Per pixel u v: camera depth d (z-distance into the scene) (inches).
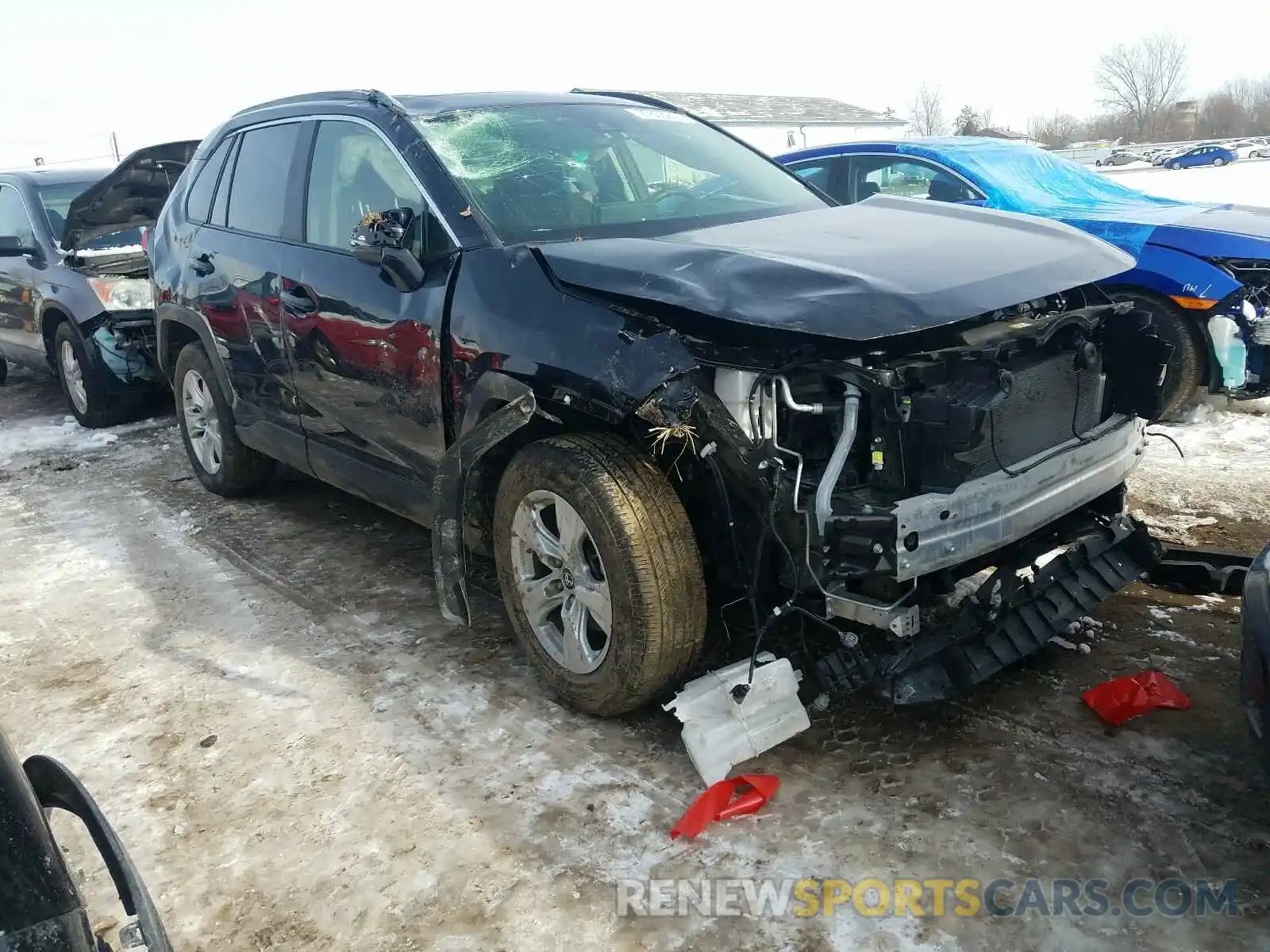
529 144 145.9
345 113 155.0
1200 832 94.2
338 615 153.9
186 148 256.5
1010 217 134.0
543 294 115.2
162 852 102.3
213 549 185.5
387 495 149.4
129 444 267.3
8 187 319.3
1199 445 208.7
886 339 100.1
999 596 110.0
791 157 292.0
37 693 136.2
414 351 130.8
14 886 52.9
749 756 107.3
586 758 112.7
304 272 154.7
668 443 109.7
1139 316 119.4
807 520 99.0
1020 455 108.5
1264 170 1185.4
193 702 130.9
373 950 87.8
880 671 104.7
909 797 102.1
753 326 100.2
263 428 180.4
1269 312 209.3
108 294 271.1
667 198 147.3
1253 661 85.3
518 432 125.3
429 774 111.8
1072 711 114.9
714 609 129.1
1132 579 122.3
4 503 222.1
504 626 146.4
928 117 2706.7
